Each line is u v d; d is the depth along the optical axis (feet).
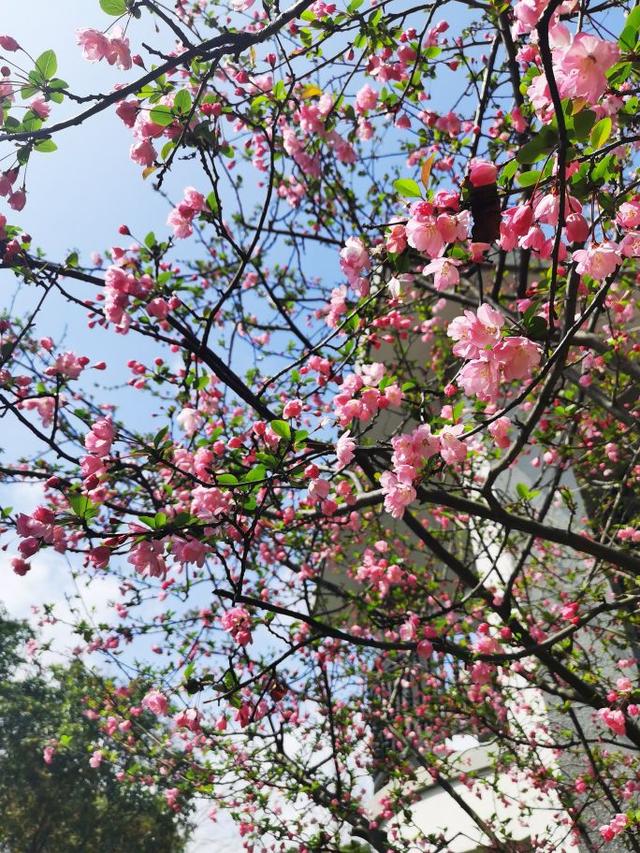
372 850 18.58
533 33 9.39
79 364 11.71
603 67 5.80
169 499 11.61
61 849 62.34
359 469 13.83
